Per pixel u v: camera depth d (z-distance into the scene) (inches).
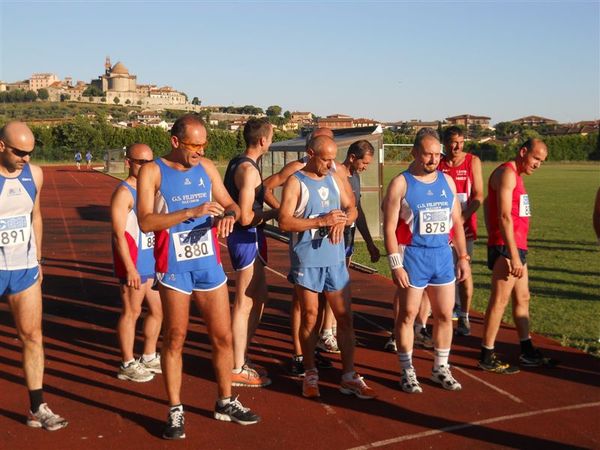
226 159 2463.1
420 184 197.9
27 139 165.2
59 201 995.9
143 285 210.8
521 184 218.8
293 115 5905.5
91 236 603.5
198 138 162.2
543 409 191.3
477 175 266.2
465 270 208.7
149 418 184.2
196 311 309.7
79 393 203.2
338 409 191.5
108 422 181.5
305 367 201.8
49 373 221.5
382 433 174.9
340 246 194.5
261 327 282.8
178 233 164.7
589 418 184.9
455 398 199.9
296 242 193.2
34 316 174.6
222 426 179.0
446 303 203.8
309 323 197.6
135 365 215.3
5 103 6943.9
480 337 266.4
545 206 883.4
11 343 256.5
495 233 218.7
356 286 367.6
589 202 938.7
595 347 253.1
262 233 210.2
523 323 229.0
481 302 328.5
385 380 216.5
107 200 1016.9
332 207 192.9
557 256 474.3
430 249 198.7
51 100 7303.2
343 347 199.5
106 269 428.8
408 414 187.5
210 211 158.6
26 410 189.6
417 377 218.7
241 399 198.8
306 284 192.4
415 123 5787.4
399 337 205.0
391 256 198.1
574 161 2689.5
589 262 448.5
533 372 223.8
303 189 188.5
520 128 5280.5
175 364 169.9
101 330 278.1
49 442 169.0
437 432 175.5
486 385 211.3
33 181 172.6
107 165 1955.0
